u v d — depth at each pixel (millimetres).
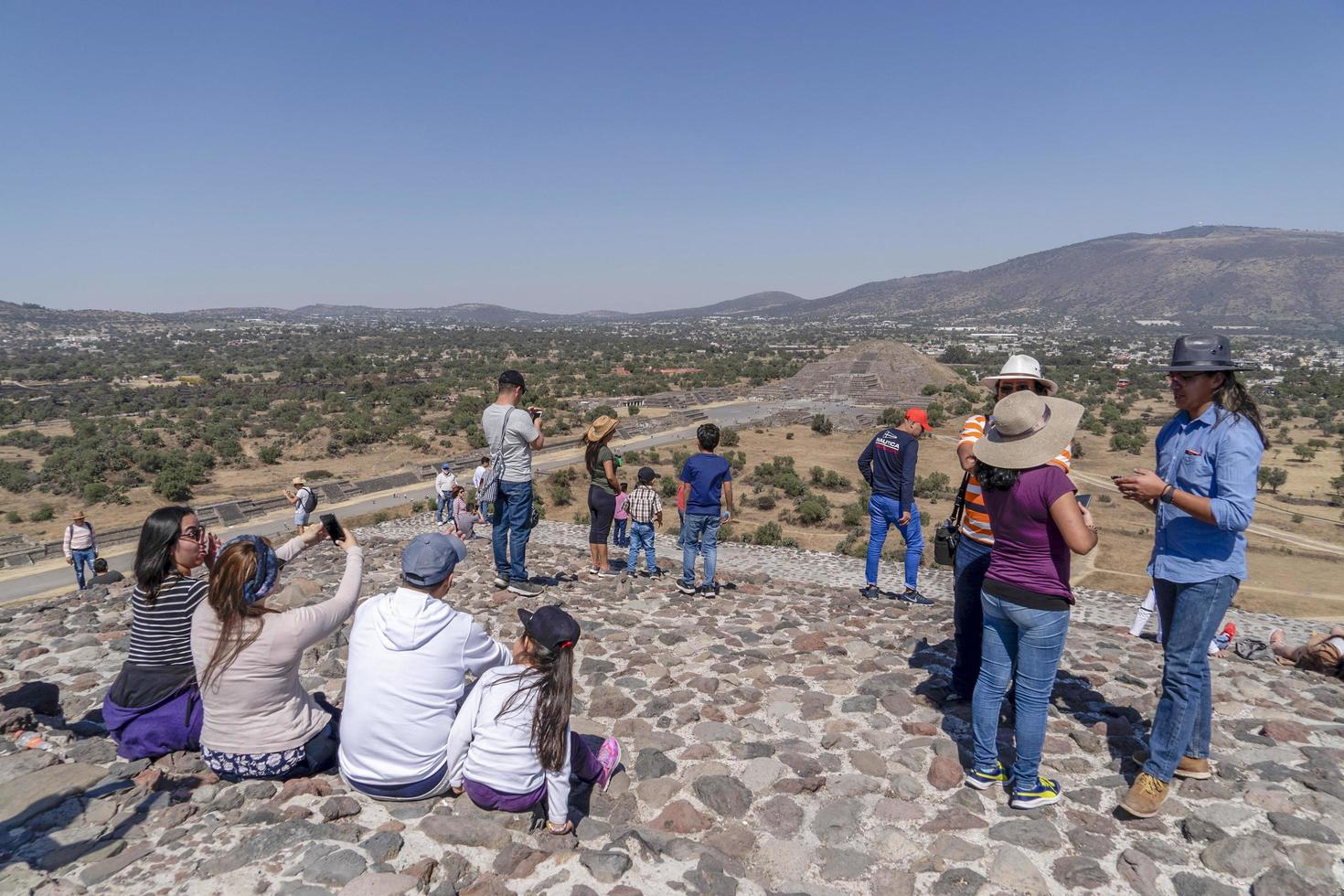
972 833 3592
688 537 8938
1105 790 3984
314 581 9039
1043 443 3486
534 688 3529
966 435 4969
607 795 3941
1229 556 3467
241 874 3098
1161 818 3695
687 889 3143
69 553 18578
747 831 3590
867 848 3484
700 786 3939
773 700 5258
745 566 18078
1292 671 6207
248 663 3645
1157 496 3535
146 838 3354
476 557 12375
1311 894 3049
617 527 14766
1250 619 14289
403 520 25203
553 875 3191
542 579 9805
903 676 5688
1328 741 4586
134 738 4090
